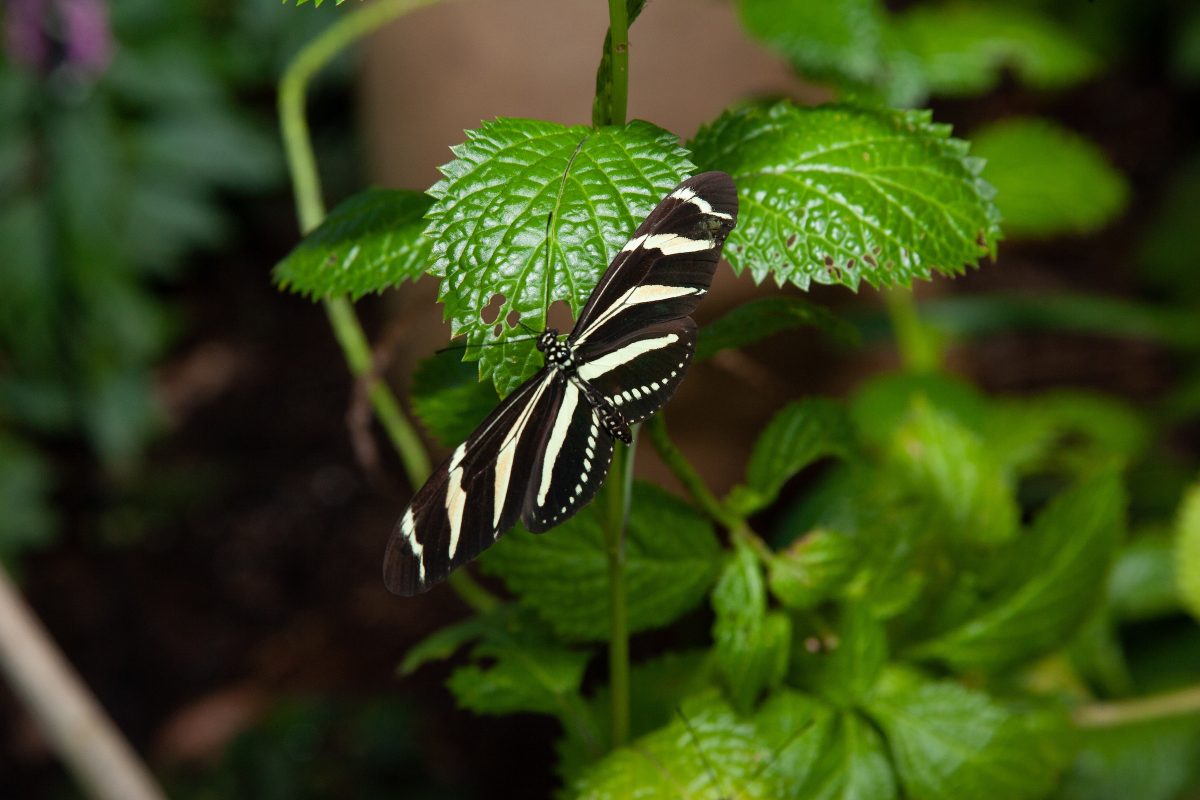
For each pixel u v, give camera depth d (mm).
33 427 1757
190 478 1683
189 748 1341
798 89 885
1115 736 747
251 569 1545
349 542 1551
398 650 1395
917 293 1126
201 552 1580
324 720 1320
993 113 1809
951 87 778
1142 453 1029
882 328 978
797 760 630
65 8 1114
